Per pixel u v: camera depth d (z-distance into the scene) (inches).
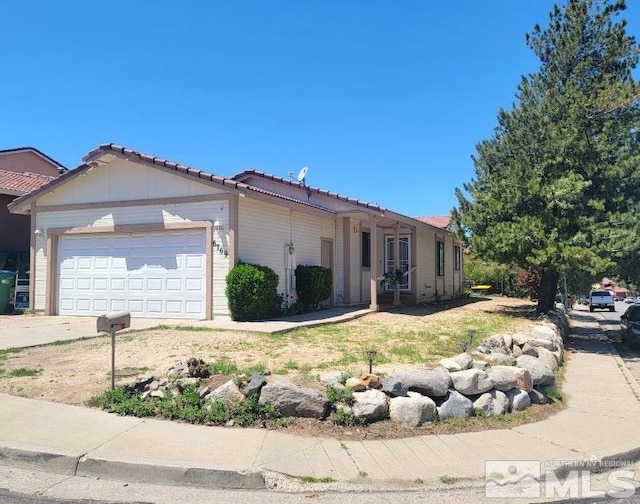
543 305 783.1
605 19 771.4
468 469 215.5
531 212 672.4
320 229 725.9
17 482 198.2
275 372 318.3
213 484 199.5
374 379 282.0
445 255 1092.5
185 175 564.7
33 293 655.1
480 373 292.5
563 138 663.8
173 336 443.5
